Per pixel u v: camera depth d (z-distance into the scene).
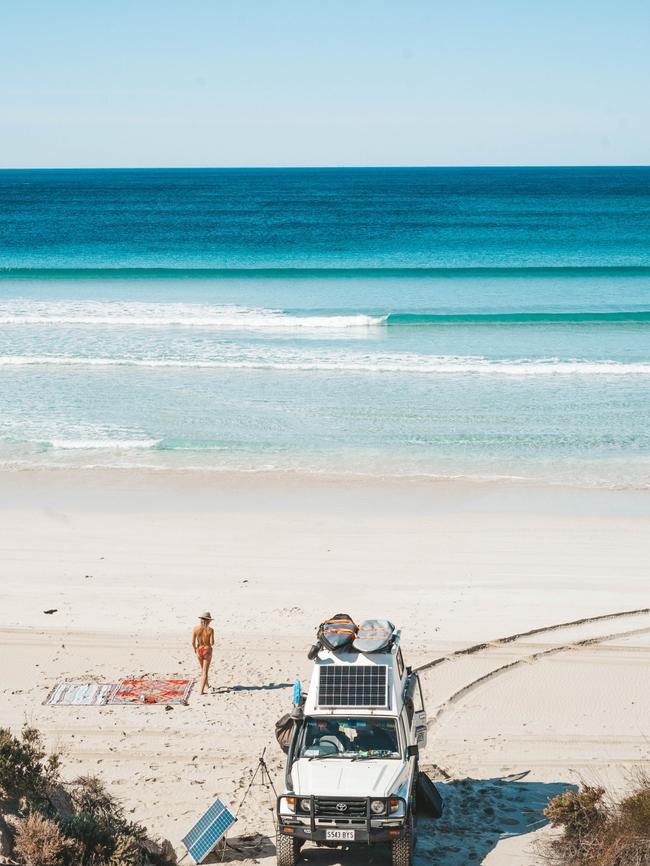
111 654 15.61
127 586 18.48
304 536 21.05
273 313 44.28
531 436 27.73
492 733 13.05
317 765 9.91
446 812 11.06
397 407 30.48
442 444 27.11
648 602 17.62
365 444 27.16
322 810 9.40
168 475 25.02
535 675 14.78
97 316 43.25
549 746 12.69
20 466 25.67
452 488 23.95
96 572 19.20
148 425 28.91
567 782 11.76
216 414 29.92
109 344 38.59
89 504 23.09
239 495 23.59
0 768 9.46
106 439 27.64
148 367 35.41
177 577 18.92
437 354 36.94
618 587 18.33
